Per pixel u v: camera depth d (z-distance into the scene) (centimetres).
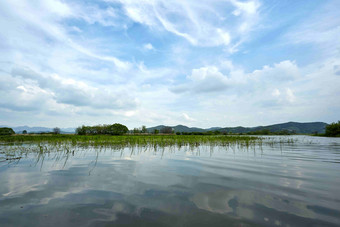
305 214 324
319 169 702
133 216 319
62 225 287
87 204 370
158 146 1673
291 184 506
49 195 420
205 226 285
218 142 2108
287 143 2120
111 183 514
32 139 2436
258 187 481
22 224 290
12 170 681
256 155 1097
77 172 647
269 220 303
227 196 416
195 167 739
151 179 557
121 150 1348
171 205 366
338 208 348
